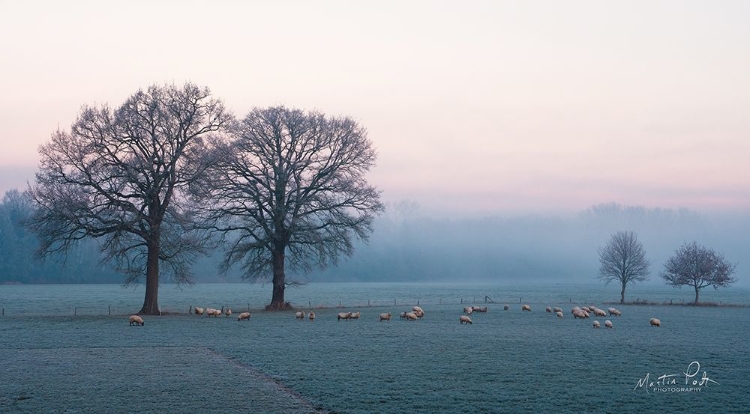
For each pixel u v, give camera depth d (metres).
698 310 84.75
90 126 58.69
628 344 42.16
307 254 72.19
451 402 23.58
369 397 24.36
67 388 25.95
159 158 61.22
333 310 77.94
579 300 118.19
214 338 44.22
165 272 67.75
